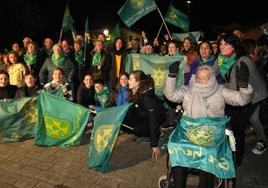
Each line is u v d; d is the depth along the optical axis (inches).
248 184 172.6
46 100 211.5
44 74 272.4
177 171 130.7
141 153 208.5
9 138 218.7
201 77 136.3
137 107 212.2
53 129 212.1
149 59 263.9
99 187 164.6
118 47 281.6
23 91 240.4
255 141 232.8
